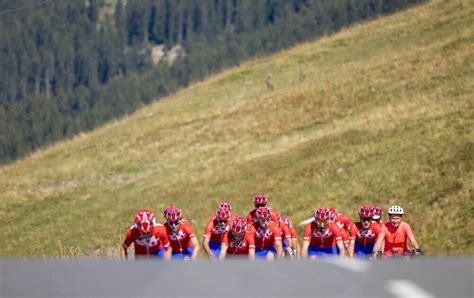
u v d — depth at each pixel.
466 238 87.50
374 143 140.38
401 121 150.12
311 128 181.38
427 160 120.12
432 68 188.62
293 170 144.25
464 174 107.62
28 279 20.31
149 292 19.06
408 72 194.62
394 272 20.44
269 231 55.41
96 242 136.75
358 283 19.61
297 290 19.08
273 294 18.83
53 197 178.38
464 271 20.55
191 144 198.88
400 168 121.44
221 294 18.88
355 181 123.81
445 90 166.75
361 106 182.38
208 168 172.88
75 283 19.84
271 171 151.12
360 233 61.12
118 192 173.62
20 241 152.38
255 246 55.75
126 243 49.72
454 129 130.88
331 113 186.75
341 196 120.44
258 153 172.38
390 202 108.94
